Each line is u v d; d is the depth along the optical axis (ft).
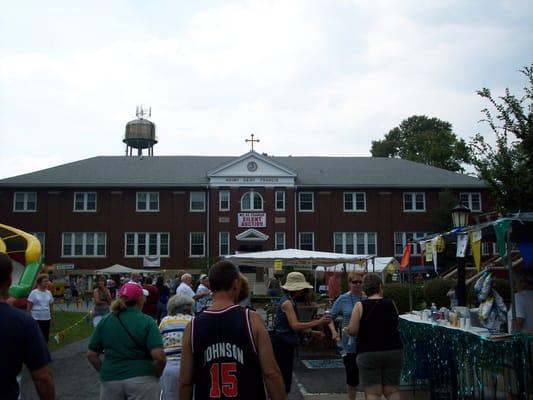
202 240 157.48
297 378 41.55
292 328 25.73
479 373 24.40
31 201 156.87
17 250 51.72
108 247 156.25
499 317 27.02
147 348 19.45
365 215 160.15
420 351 31.32
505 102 45.39
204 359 13.12
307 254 67.72
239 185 157.79
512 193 43.93
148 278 55.93
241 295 19.47
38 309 45.73
